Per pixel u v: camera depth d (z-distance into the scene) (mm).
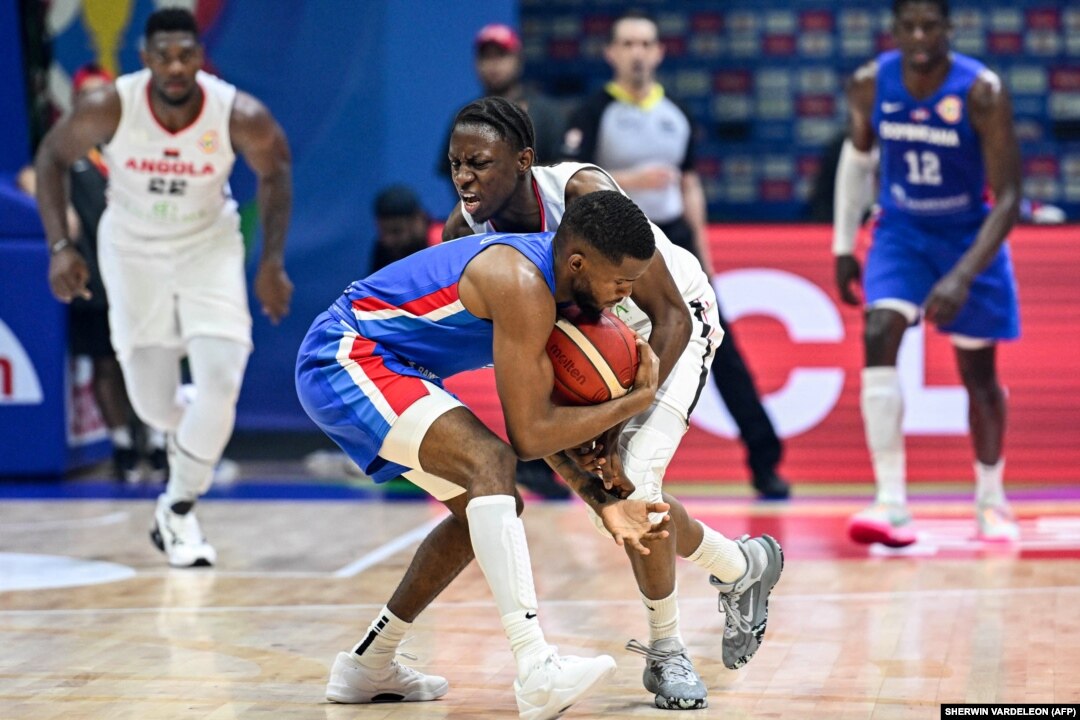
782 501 22094
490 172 10672
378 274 10656
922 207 18078
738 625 11391
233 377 16922
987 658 12109
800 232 23453
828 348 23484
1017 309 18500
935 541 18406
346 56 27078
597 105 22531
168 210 16750
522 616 9727
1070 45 32125
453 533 10758
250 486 24359
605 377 9812
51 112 27422
